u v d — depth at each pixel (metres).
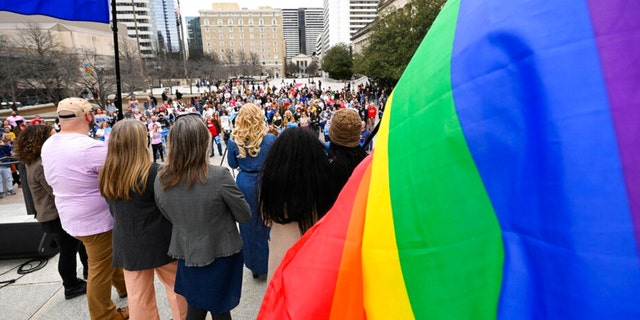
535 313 0.68
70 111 2.32
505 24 0.74
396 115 0.99
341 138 2.29
